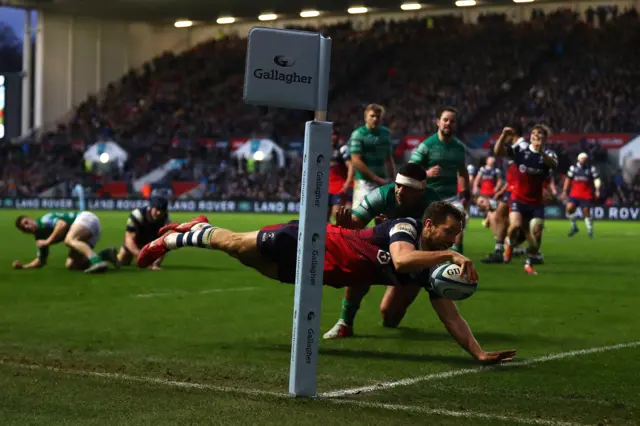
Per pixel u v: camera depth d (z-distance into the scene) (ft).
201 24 582.76
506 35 492.13
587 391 55.21
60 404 48.62
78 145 506.89
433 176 102.83
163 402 49.37
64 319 87.20
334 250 65.36
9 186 501.15
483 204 182.09
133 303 100.73
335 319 89.20
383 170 131.23
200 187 463.83
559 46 473.67
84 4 512.22
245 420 45.19
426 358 67.00
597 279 133.80
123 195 476.95
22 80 559.38
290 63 50.55
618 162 395.75
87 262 142.51
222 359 65.00
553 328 84.38
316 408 48.57
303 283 51.55
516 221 141.59
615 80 449.06
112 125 523.70
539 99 449.89
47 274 134.82
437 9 524.52
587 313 95.40
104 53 558.15
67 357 65.00
